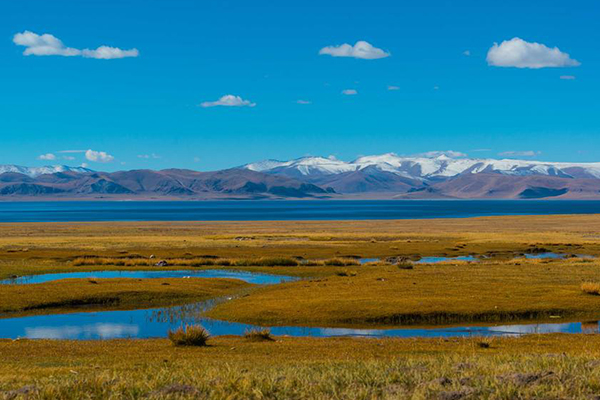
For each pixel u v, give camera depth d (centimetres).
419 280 4750
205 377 1472
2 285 4525
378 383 1390
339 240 10469
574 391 1241
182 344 2527
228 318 3562
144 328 3306
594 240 10031
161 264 6619
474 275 5088
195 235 12075
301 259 7544
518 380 1329
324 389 1328
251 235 11681
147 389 1344
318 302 3797
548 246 9131
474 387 1289
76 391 1312
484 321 3428
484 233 12112
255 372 1536
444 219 18925
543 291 4125
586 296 3931
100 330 3247
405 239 10738
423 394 1238
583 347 2416
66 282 4759
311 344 2555
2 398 1270
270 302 3900
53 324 3416
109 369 1764
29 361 2059
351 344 2548
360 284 4594
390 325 3344
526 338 2748
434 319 3447
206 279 5119
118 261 6719
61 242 9662
